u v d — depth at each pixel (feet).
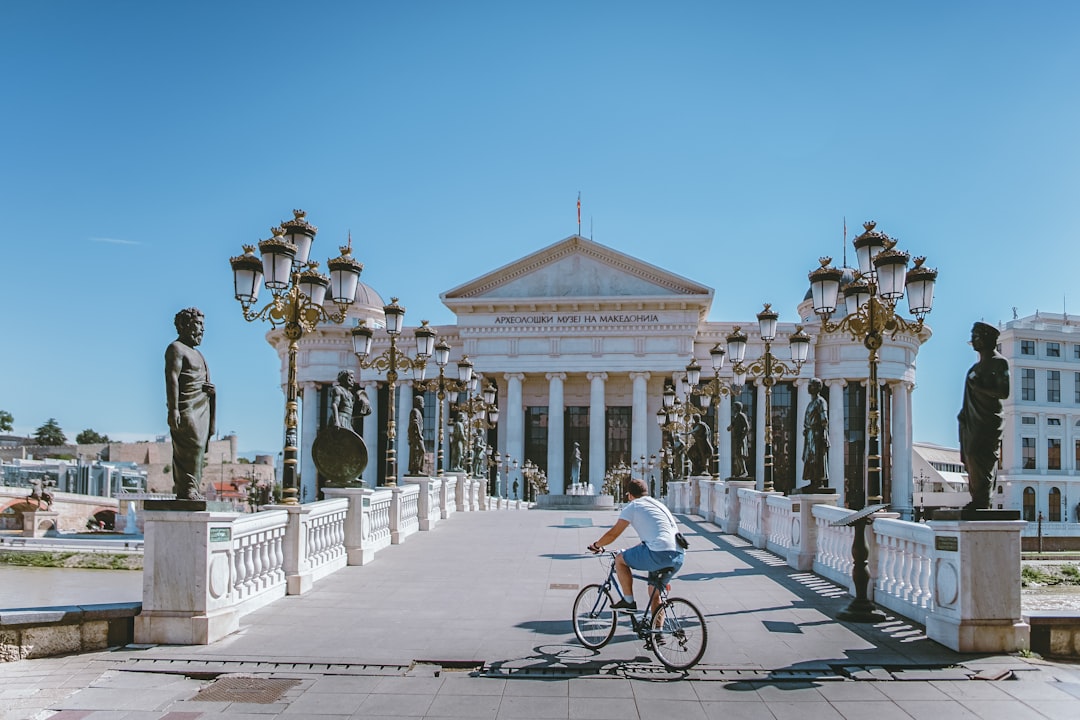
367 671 30.66
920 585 38.29
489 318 247.50
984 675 30.27
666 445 160.35
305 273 49.21
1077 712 26.71
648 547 32.04
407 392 255.09
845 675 30.45
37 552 143.54
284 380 266.36
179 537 34.58
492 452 193.26
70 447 417.90
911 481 253.24
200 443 35.42
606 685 29.12
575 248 249.14
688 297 238.27
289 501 46.16
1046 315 289.33
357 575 52.60
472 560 59.67
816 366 251.60
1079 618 33.81
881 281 43.06
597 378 241.96
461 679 29.81
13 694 27.99
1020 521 33.42
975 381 34.50
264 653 32.86
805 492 56.03
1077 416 271.28
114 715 25.98
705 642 30.25
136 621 34.24
